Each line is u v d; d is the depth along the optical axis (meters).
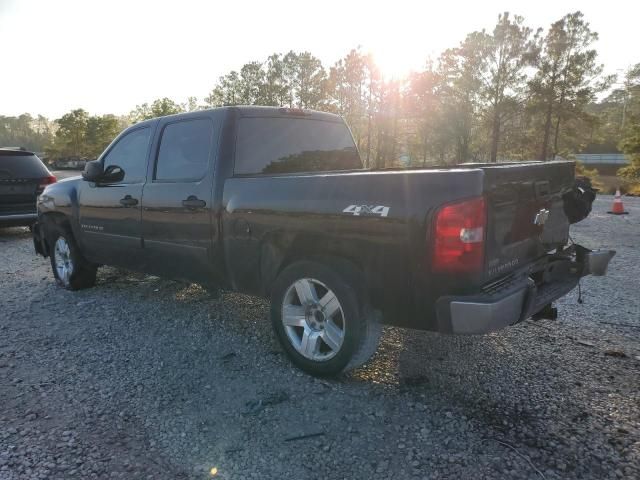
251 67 45.22
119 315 4.86
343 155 4.96
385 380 3.46
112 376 3.54
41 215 6.08
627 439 2.75
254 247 3.71
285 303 3.58
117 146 5.07
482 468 2.51
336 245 3.24
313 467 2.53
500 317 2.75
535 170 3.28
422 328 3.05
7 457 2.60
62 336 4.32
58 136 82.50
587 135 38.50
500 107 35.06
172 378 3.51
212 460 2.59
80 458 2.60
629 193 26.42
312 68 43.50
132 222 4.71
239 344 4.11
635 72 44.34
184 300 5.31
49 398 3.23
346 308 3.21
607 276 6.36
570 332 4.35
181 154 4.30
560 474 2.47
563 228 3.92
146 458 2.61
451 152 38.88
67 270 5.83
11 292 5.76
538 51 34.47
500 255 3.01
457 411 3.04
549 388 3.33
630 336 4.24
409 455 2.62
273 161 4.24
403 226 2.88
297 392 3.29
